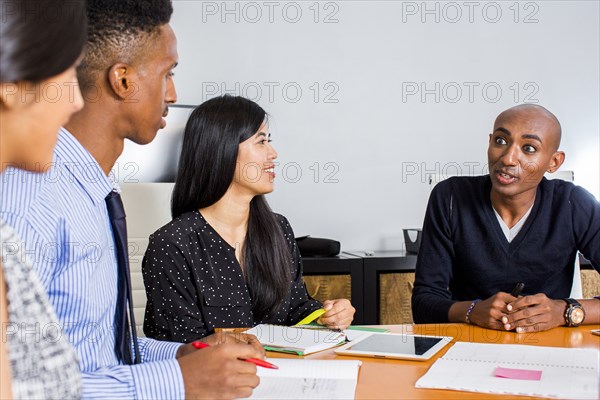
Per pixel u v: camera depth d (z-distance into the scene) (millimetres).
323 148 3629
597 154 3896
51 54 755
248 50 3553
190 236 1863
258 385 1172
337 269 3109
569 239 2053
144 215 2311
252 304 1952
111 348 1199
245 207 1936
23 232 973
